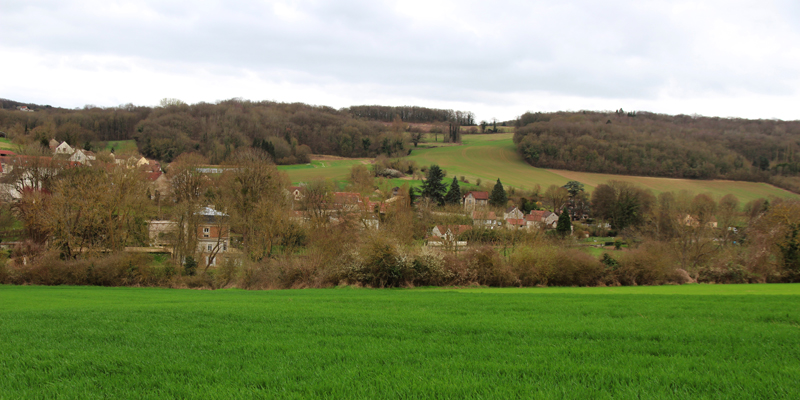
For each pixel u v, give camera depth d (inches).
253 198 2509.8
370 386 315.6
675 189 5231.3
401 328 531.5
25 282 1614.2
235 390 313.3
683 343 449.4
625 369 351.9
